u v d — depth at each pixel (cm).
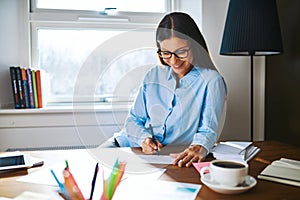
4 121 185
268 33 158
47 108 190
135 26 216
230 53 178
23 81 187
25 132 188
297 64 175
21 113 186
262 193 77
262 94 207
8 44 195
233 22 164
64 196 73
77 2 212
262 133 208
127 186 82
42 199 75
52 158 111
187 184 83
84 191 77
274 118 197
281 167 95
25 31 198
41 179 89
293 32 180
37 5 208
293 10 179
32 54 206
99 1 215
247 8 160
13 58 197
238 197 74
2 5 193
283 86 188
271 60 199
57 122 190
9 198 76
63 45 211
